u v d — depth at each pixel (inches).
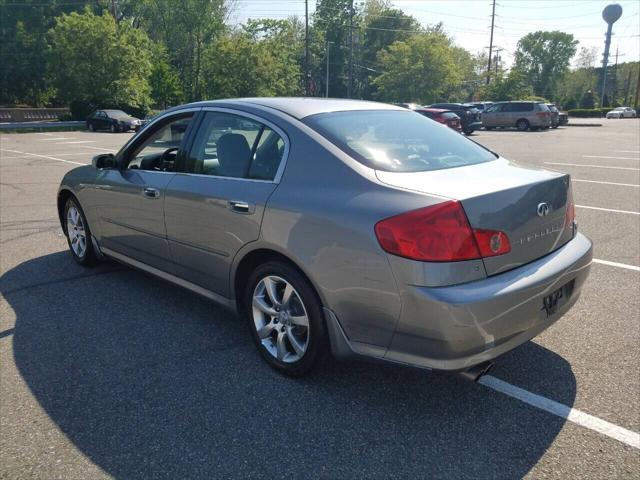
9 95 2049.7
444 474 94.0
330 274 108.4
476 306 95.3
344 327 109.7
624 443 101.4
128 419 110.1
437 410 113.0
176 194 144.3
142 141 167.5
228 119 139.9
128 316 160.9
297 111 130.2
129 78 1482.5
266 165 126.1
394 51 2353.6
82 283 189.0
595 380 123.6
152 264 164.6
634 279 189.5
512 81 2161.7
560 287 113.2
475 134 1083.3
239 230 126.3
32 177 456.4
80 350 139.6
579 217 284.4
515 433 105.0
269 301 128.6
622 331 148.4
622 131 1167.6
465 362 99.3
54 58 1448.1
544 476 93.1
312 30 2960.1
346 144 118.2
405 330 100.1
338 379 125.0
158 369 130.0
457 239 96.6
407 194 102.4
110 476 94.0
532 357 134.9
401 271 97.6
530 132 1152.2
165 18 2305.6
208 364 132.3
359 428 107.0
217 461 97.6
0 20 2003.0
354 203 105.9
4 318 159.3
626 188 373.1
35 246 236.4
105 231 182.9
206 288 145.2
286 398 117.4
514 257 105.5
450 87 2516.0
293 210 114.2
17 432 106.0
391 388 121.4
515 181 111.0
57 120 1588.3
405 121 142.2
